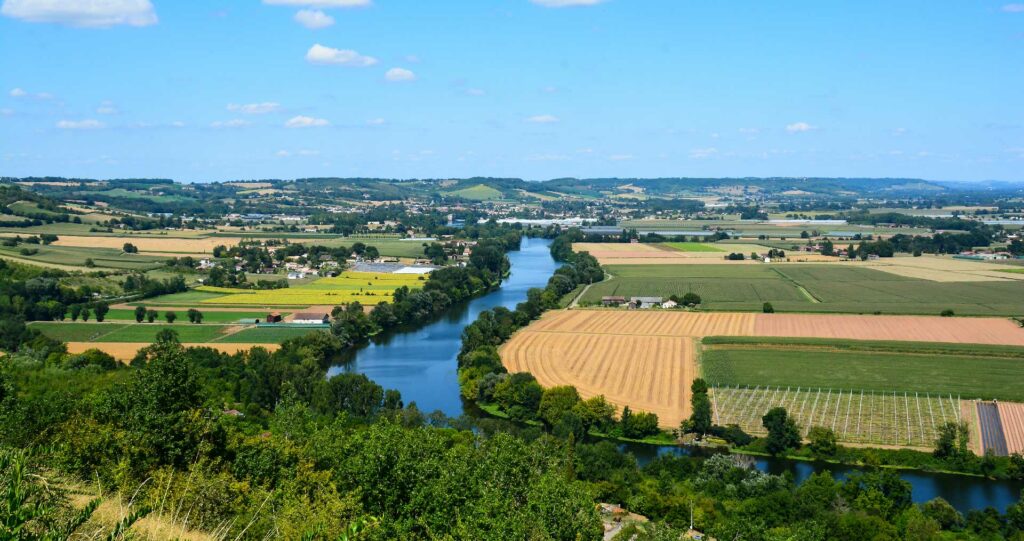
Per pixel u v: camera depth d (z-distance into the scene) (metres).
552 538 67.00
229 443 77.94
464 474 77.19
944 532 96.38
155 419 69.94
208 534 51.56
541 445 98.00
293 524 57.88
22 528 29.52
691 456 133.50
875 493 103.00
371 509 71.62
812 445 133.00
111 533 33.41
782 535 87.81
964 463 125.50
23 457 32.19
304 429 94.75
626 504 105.75
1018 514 98.25
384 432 78.62
